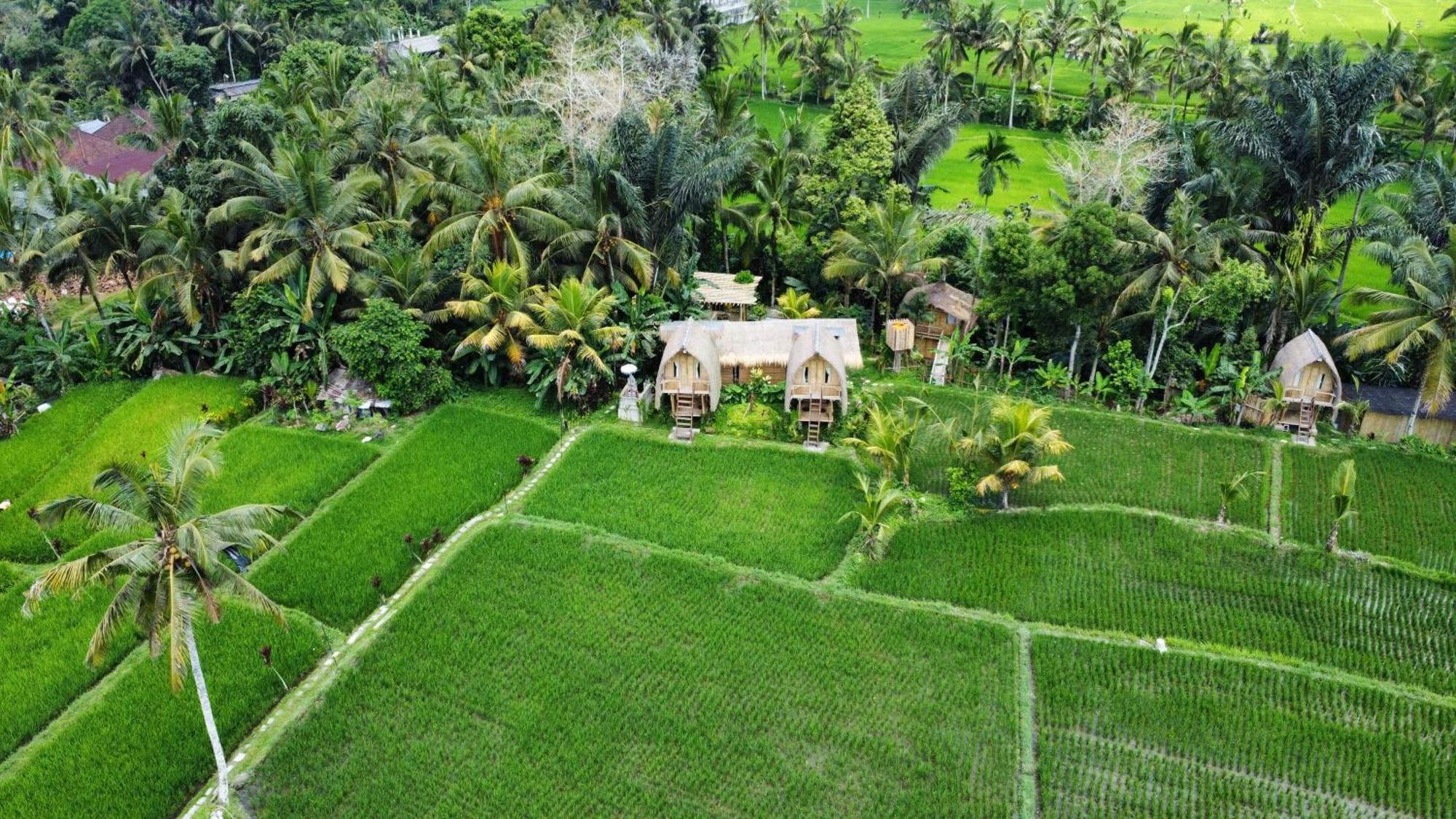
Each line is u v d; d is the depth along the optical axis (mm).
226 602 39844
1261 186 58719
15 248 57406
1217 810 31969
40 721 34781
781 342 56156
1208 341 57625
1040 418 43969
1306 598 40656
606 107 68500
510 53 99938
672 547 44000
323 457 50375
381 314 53469
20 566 42594
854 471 49062
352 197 55844
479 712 35562
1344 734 34469
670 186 57406
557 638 38875
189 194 61719
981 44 115688
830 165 65562
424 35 142750
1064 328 55719
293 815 31672
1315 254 55969
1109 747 34312
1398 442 50781
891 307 65312
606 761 33688
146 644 38062
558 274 59344
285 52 97625
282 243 56875
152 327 58344
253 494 47031
